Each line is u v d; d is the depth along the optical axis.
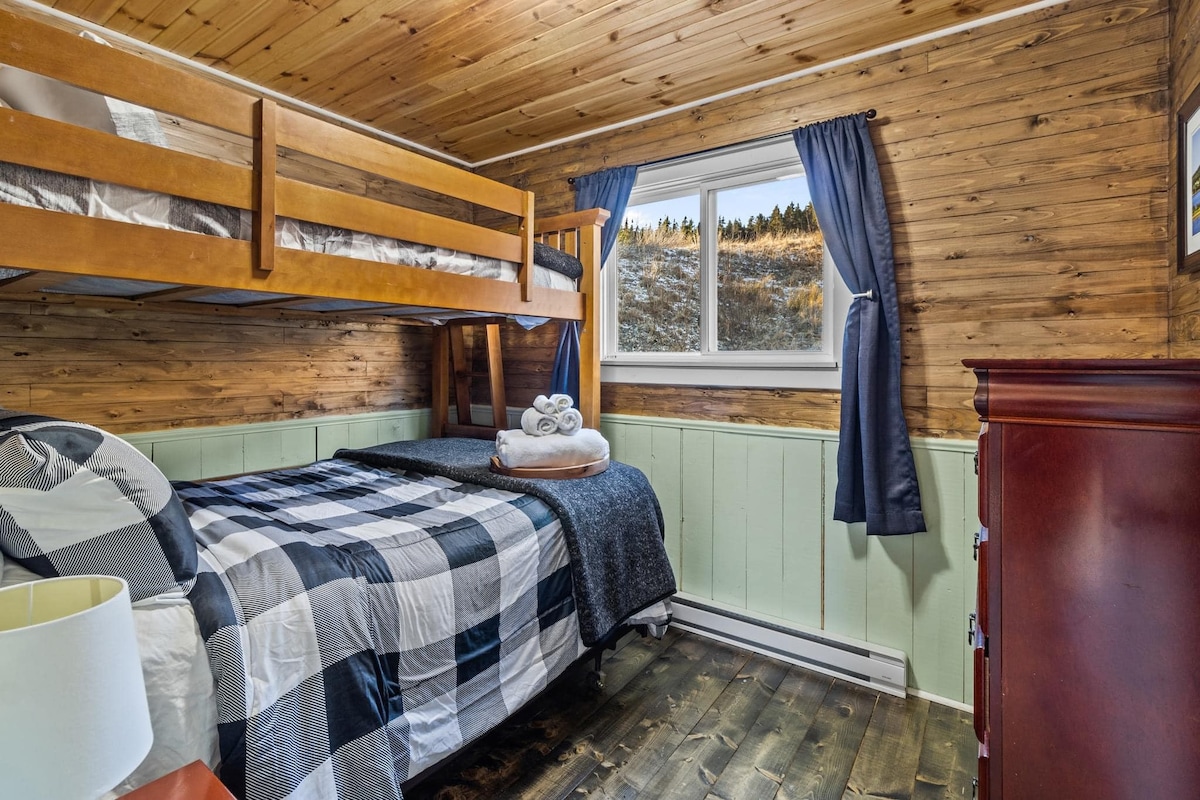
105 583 0.77
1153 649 0.81
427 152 3.20
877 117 2.17
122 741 0.67
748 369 2.50
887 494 2.10
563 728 1.89
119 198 1.14
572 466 2.16
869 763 1.74
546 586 1.75
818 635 2.29
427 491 1.99
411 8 1.89
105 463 1.00
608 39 2.08
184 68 2.26
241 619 1.11
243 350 2.50
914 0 1.85
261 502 1.82
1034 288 1.92
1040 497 0.89
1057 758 0.88
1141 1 1.74
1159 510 0.81
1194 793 0.79
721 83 2.42
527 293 2.09
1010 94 1.94
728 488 2.56
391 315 2.59
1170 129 1.70
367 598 1.29
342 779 1.16
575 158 3.01
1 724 0.57
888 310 2.11
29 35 1.02
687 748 1.80
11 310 1.91
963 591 2.06
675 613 2.62
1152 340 1.74
